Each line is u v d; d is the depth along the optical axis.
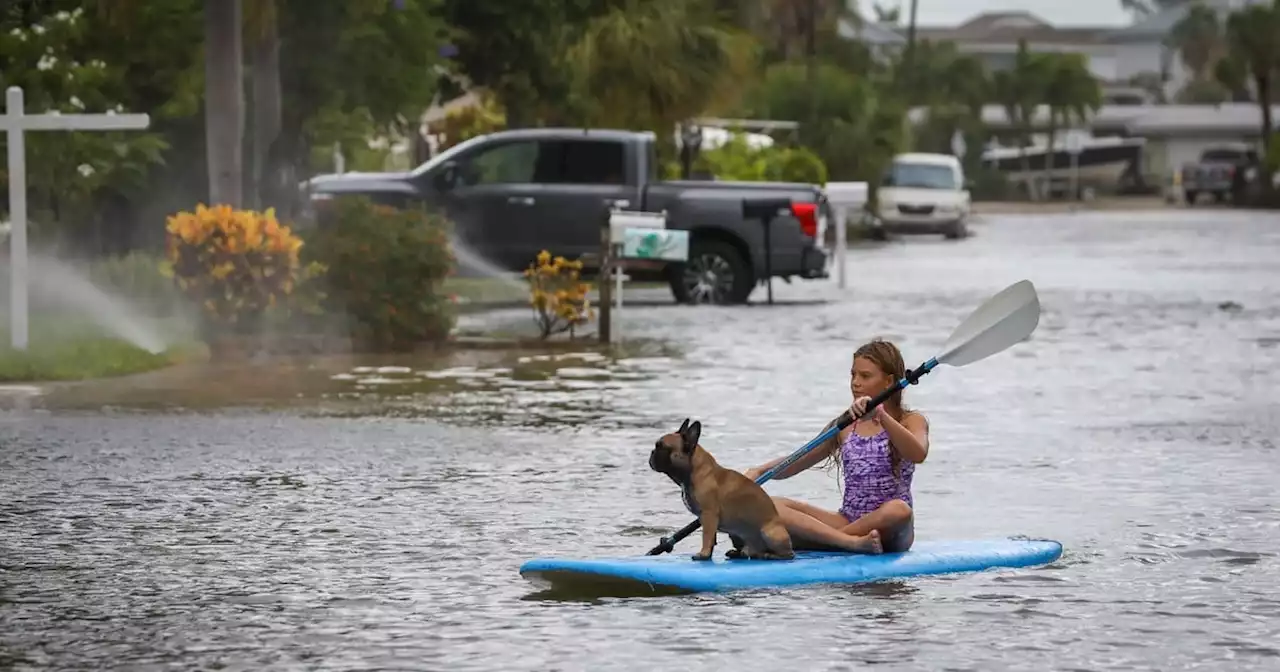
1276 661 21.23
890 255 124.12
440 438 39.88
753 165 127.62
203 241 55.50
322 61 78.56
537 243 77.00
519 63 96.31
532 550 27.91
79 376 49.94
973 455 37.66
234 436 40.00
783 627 22.70
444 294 60.94
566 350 59.38
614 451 38.06
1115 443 39.38
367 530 29.53
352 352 58.03
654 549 25.69
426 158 125.62
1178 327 68.12
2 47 71.25
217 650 21.98
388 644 22.16
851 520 26.36
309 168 77.12
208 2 63.56
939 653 21.56
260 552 27.80
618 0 98.44
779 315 73.25
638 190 77.44
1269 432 40.94
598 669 20.89
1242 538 28.75
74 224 77.81
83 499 32.38
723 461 37.03
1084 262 113.81
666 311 75.12
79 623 23.39
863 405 25.84
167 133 79.81
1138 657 21.42
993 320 26.84
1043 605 23.95
